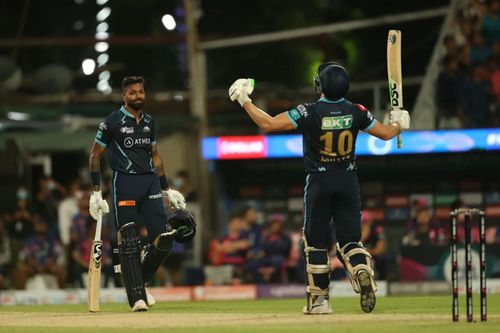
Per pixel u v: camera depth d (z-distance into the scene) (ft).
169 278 223.30
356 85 254.68
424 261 206.49
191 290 200.23
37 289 224.94
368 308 111.34
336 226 115.96
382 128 116.37
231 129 271.08
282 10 360.69
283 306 143.54
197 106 261.24
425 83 251.60
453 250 101.76
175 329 99.14
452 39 245.45
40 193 245.24
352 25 261.03
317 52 333.01
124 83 126.82
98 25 353.10
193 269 222.48
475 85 241.55
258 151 237.45
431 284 195.21
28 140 259.80
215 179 254.68
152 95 279.90
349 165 115.14
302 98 272.51
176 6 355.15
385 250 241.35
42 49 358.23
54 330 100.73
